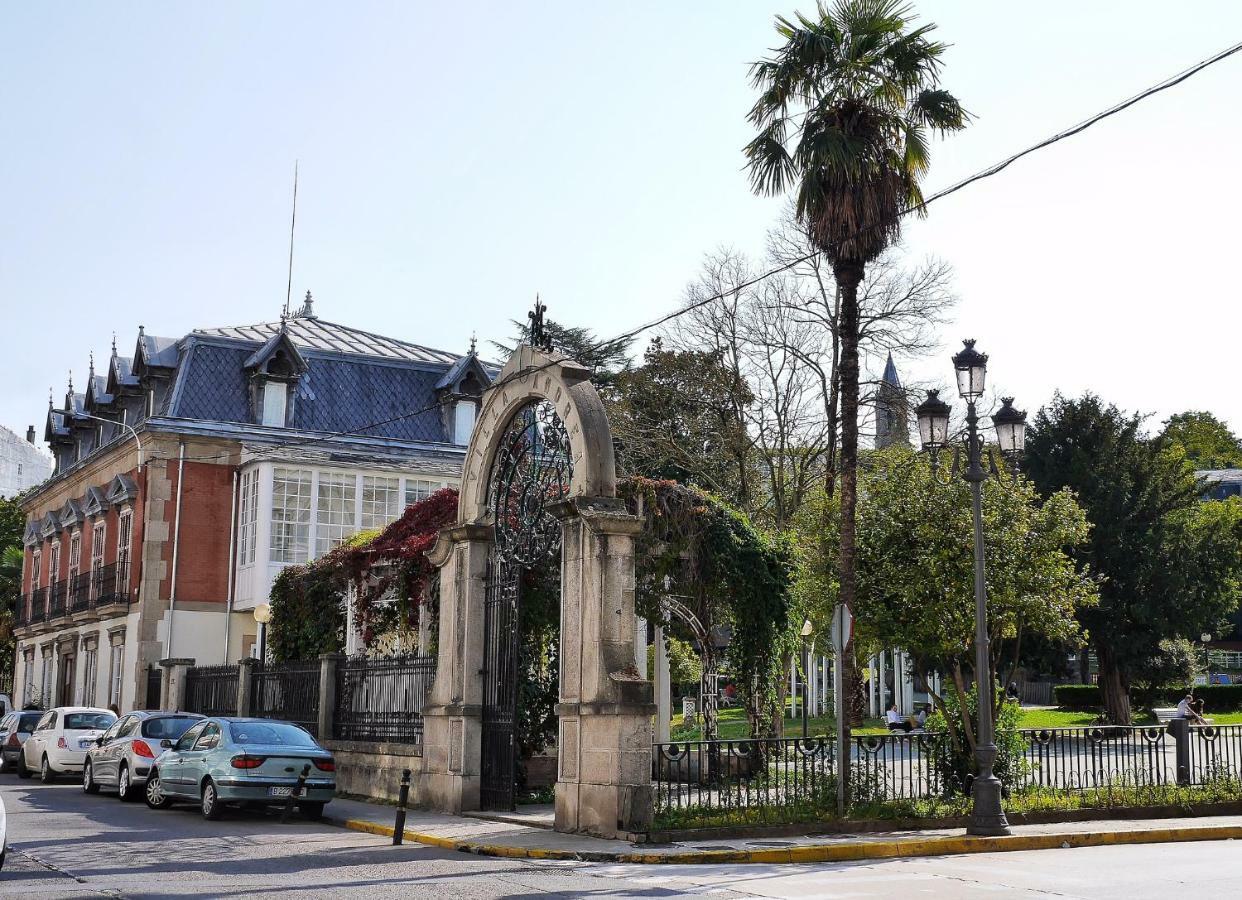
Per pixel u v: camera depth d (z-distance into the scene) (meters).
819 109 21.97
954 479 18.45
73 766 26.34
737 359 38.28
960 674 19.08
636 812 15.16
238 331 38.28
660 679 24.33
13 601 55.09
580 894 10.81
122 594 35.97
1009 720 18.70
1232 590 40.78
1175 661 41.28
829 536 19.66
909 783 17.94
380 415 37.62
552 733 20.92
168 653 33.94
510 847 14.33
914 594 17.70
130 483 36.38
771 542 23.77
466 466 19.58
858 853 14.09
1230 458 86.50
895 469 19.03
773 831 15.51
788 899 10.50
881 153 21.86
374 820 17.45
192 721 22.16
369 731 21.92
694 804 16.48
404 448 36.53
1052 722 40.69
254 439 35.34
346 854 14.05
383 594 25.06
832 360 36.22
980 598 16.03
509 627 18.34
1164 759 19.34
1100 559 38.81
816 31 22.00
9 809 19.64
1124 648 38.72
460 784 18.28
